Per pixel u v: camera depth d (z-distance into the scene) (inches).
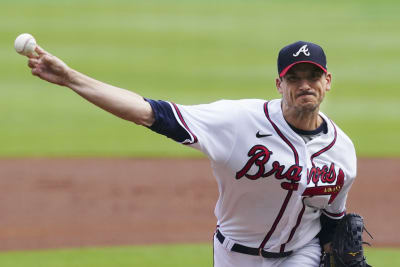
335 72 2869.1
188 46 3289.9
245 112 585.6
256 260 650.2
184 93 2456.9
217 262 672.4
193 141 568.1
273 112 588.4
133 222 1334.9
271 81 2684.5
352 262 645.3
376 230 1315.2
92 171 1648.6
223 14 4121.6
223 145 582.2
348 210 1443.2
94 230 1278.3
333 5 4510.3
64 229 1280.8
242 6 4411.9
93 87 525.0
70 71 518.6
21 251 1131.9
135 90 2472.9
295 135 586.9
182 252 1120.8
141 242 1205.7
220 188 625.9
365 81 2726.4
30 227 1286.9
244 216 624.1
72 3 4173.2
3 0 4165.8
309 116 584.4
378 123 2166.6
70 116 2153.1
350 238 639.8
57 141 1882.4
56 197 1467.8
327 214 649.0
